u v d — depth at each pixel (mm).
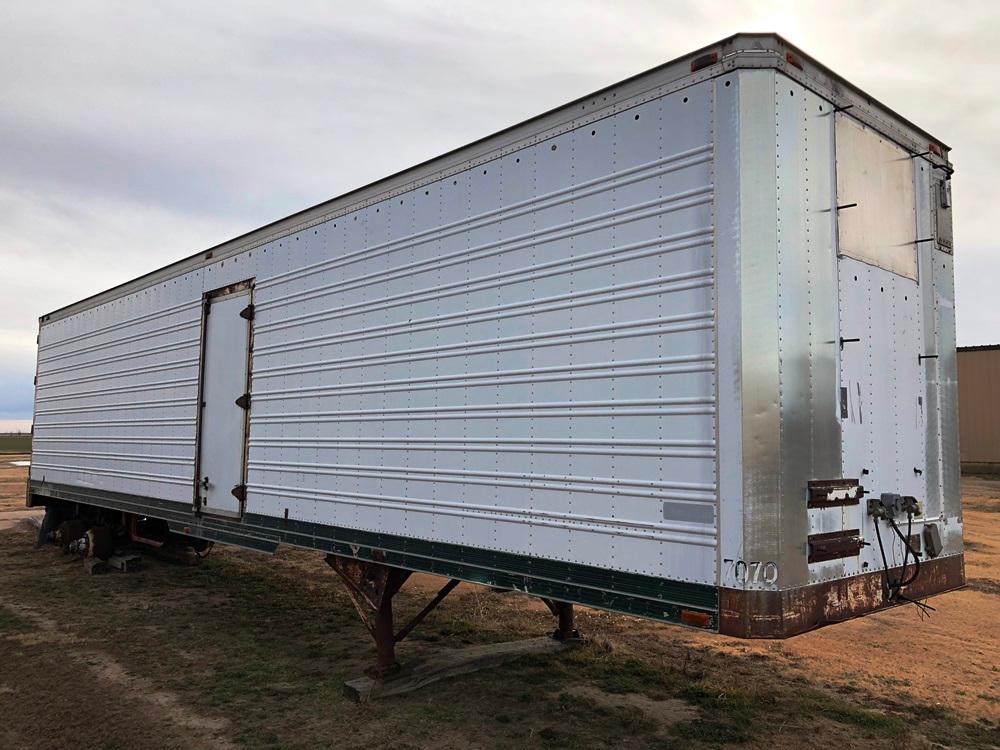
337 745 3828
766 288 2799
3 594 7461
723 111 2908
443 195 4254
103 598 7309
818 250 3055
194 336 6660
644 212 3162
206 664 5195
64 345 9680
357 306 4852
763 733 3967
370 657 5324
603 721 4125
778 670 5043
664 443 2986
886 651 5500
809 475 2908
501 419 3744
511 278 3768
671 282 3029
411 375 4359
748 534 2697
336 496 4871
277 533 5414
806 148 3041
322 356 5125
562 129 3564
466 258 4059
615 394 3197
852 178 3299
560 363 3461
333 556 4973
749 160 2838
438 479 4098
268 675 4934
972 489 17172
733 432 2756
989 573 8297
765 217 2824
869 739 3900
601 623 6219
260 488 5629
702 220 2943
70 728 4074
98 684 4766
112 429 8133
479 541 3805
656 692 4574
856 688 4703
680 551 2893
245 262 6070
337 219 5098
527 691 4586
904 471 3494
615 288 3246
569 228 3484
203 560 9484
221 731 4016
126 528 9062
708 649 5516
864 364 3289
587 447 3291
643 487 3047
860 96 3395
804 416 2912
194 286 6746
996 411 21266
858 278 3285
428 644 5594
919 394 3662
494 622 6285
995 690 4680
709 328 2875
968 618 6449
